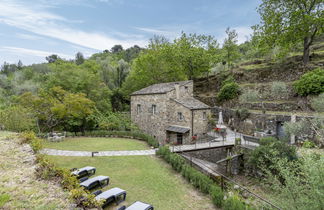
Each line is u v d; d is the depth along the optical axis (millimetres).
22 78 42125
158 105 21625
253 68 30312
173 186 8820
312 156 6816
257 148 13211
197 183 8703
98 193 6914
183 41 31547
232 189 10578
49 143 16109
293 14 22594
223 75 33719
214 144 17125
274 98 23688
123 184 8719
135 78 32906
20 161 7004
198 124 19953
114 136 20531
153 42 35750
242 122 22609
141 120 24312
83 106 19188
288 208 6656
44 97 18781
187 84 22703
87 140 18156
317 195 5727
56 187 5266
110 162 11586
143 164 11516
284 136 16625
